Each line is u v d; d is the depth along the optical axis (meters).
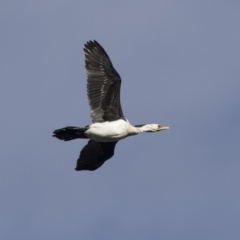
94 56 29.64
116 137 29.27
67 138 29.12
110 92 29.52
